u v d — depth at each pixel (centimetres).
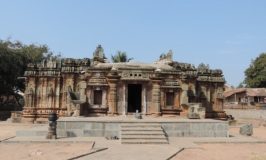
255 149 1844
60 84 3734
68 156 1505
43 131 2220
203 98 3938
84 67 3494
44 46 6112
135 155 1520
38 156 1544
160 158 1454
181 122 2233
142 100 2969
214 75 4038
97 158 1445
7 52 4944
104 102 2970
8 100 5791
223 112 4022
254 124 4291
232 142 2045
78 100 2973
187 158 1524
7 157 1541
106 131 2177
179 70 3284
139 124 2141
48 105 3700
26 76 3744
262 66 7119
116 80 2950
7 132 2741
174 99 3091
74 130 2186
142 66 3066
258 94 6619
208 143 2016
